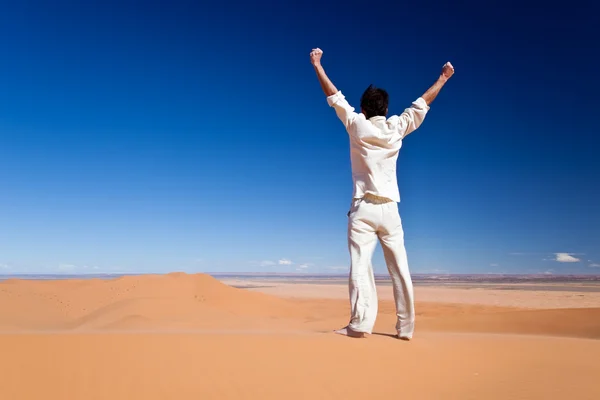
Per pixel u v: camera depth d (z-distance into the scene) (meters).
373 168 4.29
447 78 4.72
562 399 3.22
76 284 14.76
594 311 10.36
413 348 4.05
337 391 3.12
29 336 3.40
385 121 4.48
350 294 4.27
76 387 2.83
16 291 13.69
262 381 3.12
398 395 3.16
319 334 4.21
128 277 15.25
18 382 2.80
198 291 14.74
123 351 3.29
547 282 51.00
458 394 3.24
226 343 3.61
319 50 4.55
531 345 4.58
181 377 3.05
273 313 14.44
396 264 4.35
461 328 9.38
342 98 4.43
